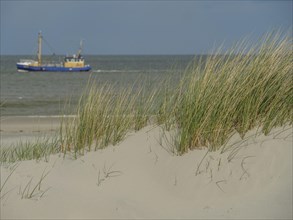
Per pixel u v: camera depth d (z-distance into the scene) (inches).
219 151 218.8
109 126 251.1
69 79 2279.8
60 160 241.3
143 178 213.6
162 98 267.0
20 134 586.2
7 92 1593.3
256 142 218.8
